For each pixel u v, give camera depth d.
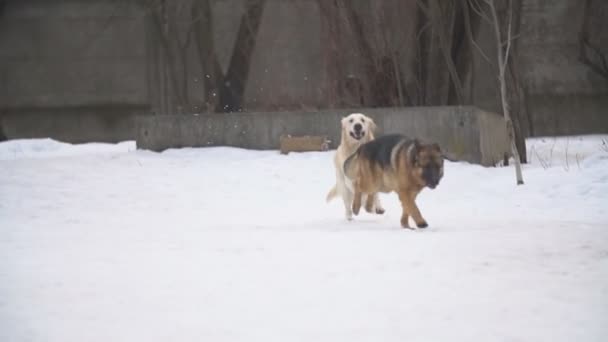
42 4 40.09
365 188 10.31
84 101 39.78
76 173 17.28
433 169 9.06
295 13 37.78
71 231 10.31
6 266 7.12
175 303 5.57
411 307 5.29
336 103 23.64
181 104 30.70
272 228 10.18
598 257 6.94
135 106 39.72
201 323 5.02
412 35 23.42
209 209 13.41
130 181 16.55
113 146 28.33
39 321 5.12
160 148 21.14
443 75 22.75
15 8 40.12
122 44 39.75
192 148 20.80
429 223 10.17
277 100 34.50
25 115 39.88
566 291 5.62
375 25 23.42
